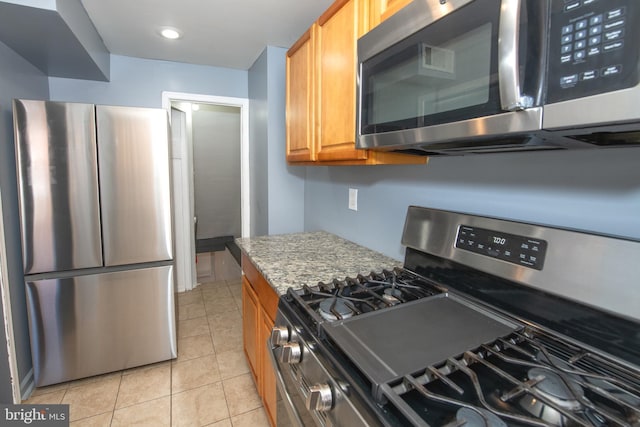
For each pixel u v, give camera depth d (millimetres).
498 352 721
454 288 1087
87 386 1916
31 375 1891
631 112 456
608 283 697
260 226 2906
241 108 3164
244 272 1979
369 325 861
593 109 494
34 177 1724
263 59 2564
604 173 770
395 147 1034
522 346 772
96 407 1750
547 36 542
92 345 1939
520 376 669
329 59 1407
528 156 940
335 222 2199
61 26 1596
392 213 1590
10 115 1811
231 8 1881
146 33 2225
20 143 1681
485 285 989
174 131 3146
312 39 1563
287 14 1945
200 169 4254
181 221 3312
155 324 2084
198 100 2932
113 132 1862
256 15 1975
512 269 879
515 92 565
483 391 625
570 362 689
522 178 960
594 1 484
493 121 653
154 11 1908
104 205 1877
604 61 479
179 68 2838
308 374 855
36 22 1553
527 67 560
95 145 1827
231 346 2371
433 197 1319
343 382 692
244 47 2494
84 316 1902
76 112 1775
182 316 2828
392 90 977
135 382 1960
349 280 1200
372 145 1080
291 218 2758
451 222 1101
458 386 634
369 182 1773
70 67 2230
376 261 1552
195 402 1798
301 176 2752
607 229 770
